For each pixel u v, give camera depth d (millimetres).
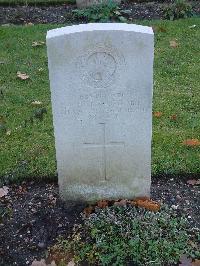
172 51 2979
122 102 1660
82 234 1753
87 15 3490
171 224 1755
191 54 2943
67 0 3768
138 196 1868
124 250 1677
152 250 1669
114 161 1785
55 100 1654
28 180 2039
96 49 1563
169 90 2590
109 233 1726
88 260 1673
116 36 1539
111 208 1822
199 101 2488
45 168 2062
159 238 1705
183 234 1729
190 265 1635
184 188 1977
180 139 2207
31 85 2668
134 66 1590
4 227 1813
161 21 3365
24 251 1730
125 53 1567
